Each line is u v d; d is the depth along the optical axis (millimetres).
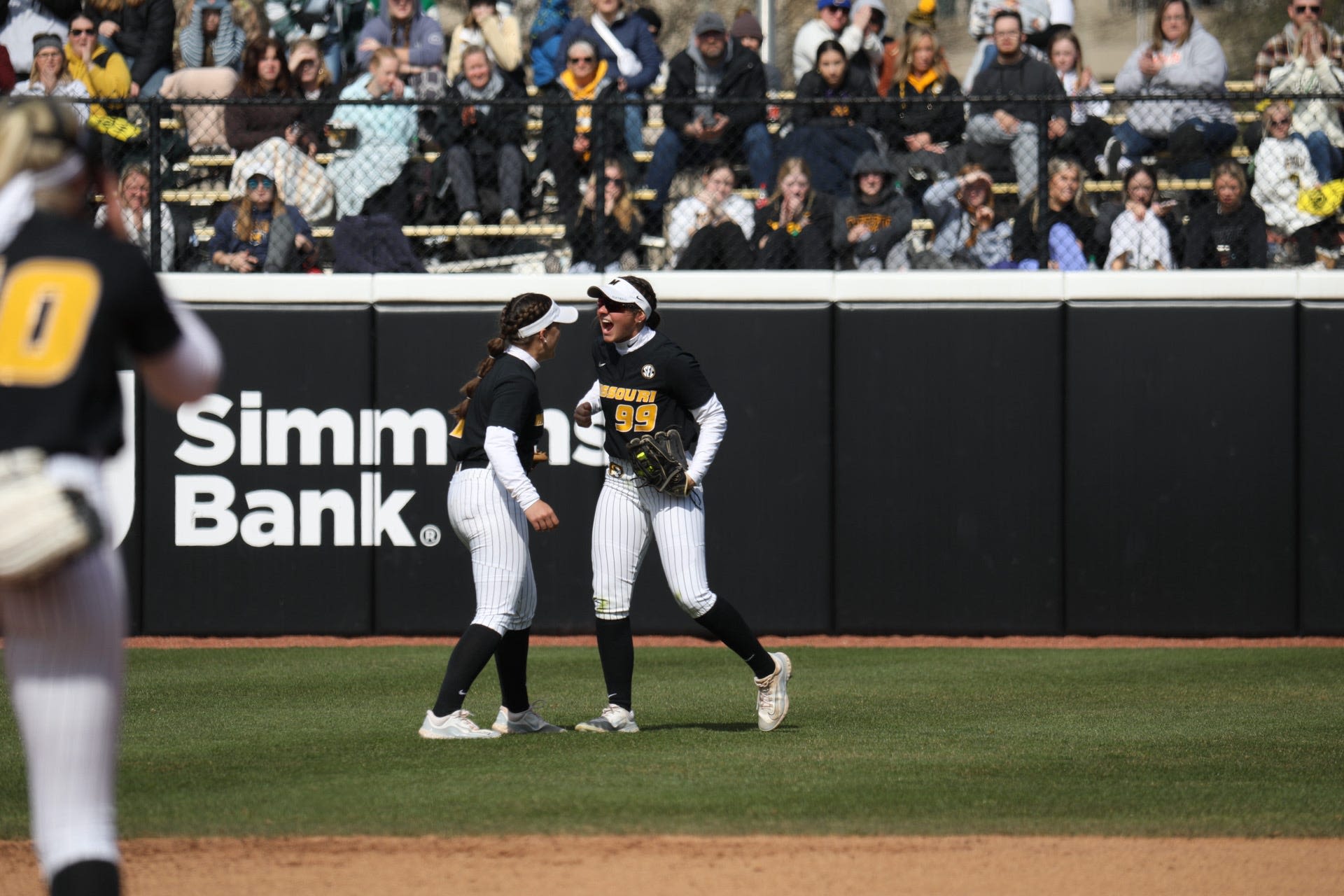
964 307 35906
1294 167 37250
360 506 36219
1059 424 35812
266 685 28438
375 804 17016
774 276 36094
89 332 9641
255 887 13719
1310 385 35438
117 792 17781
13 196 10070
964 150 37531
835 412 36094
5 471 9359
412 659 32469
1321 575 35469
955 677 29688
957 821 16359
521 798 17281
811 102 36500
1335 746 21516
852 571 36062
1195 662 31891
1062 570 35844
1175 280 35562
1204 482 35594
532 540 36000
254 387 36188
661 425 21312
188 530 36156
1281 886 13969
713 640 35844
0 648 32125
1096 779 18781
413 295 36188
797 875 14180
